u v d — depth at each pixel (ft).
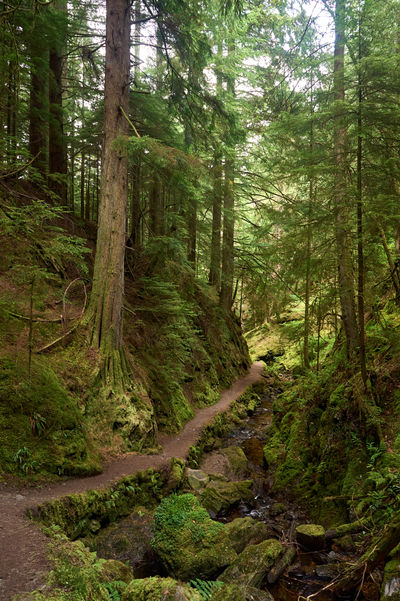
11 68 22.27
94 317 31.58
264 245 52.24
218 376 60.23
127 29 31.94
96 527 20.93
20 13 30.60
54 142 44.50
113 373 30.60
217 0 42.78
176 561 19.34
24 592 11.32
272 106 44.14
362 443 25.95
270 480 32.30
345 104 25.11
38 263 33.83
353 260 30.50
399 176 23.82
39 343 28.25
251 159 57.88
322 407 33.06
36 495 19.58
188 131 41.34
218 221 60.80
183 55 35.32
